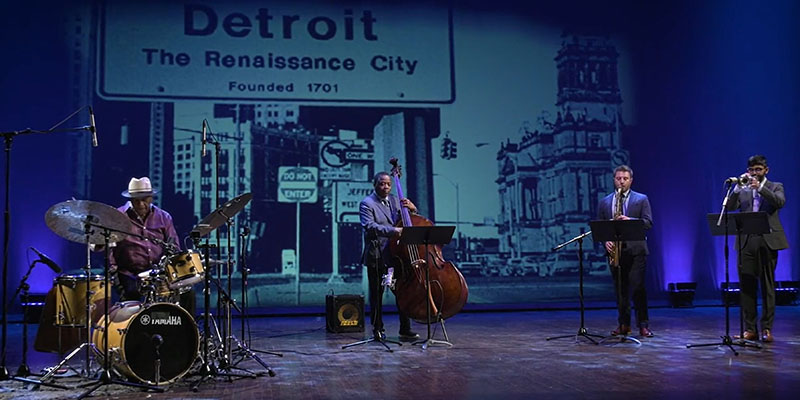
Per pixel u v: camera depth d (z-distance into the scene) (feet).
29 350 20.03
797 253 39.45
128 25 35.17
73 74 34.40
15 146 33.40
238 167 35.40
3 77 33.68
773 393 12.53
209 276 14.65
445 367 15.92
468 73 37.86
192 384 14.05
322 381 14.37
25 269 32.96
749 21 40.40
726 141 39.68
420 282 19.76
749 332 19.51
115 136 34.47
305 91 36.45
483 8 38.42
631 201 21.15
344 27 37.11
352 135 36.58
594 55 39.04
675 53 39.73
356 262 35.88
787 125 40.11
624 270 20.86
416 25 37.73
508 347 19.22
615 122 38.75
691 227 38.86
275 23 36.55
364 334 23.00
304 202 35.78
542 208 37.58
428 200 36.73
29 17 34.27
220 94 35.68
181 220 34.60
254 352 18.57
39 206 33.40
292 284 35.19
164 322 14.03
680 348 18.44
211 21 35.99
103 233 13.71
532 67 38.45
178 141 35.01
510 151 37.73
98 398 12.93
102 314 16.52
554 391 13.01
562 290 37.19
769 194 18.65
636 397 12.35
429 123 37.24
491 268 36.76
